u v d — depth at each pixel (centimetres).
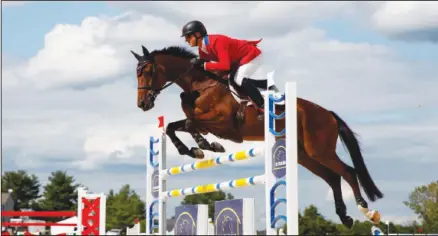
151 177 829
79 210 972
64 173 4722
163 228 805
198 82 741
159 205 810
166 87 750
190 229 679
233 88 716
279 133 605
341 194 779
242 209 586
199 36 711
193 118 740
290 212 572
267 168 606
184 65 745
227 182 670
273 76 661
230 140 750
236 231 598
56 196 4691
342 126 770
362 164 764
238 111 727
